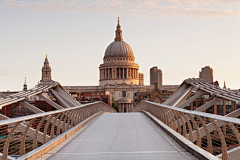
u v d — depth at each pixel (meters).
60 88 40.09
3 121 7.47
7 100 29.53
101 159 10.03
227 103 71.56
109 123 22.84
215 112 74.69
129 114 35.16
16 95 31.52
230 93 30.11
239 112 25.19
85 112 24.38
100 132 17.22
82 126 20.25
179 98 34.97
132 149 11.78
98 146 12.53
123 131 17.64
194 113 10.66
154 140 14.05
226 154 8.39
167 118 18.39
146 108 38.59
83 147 12.32
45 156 10.50
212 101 30.38
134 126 20.53
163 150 11.51
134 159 9.99
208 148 9.81
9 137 8.28
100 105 40.16
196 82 36.34
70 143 13.35
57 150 11.60
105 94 166.38
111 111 69.06
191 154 10.65
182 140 12.32
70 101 38.94
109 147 12.28
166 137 14.91
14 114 73.00
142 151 11.35
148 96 122.38
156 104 23.78
